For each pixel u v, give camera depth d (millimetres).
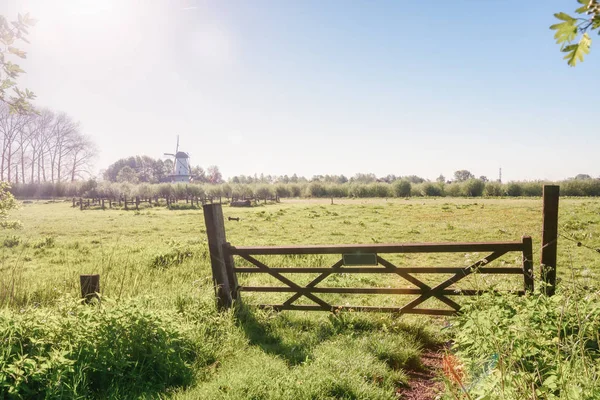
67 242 17141
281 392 3877
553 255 5238
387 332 5523
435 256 12984
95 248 15742
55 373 3793
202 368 4645
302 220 24438
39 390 3678
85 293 6129
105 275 9328
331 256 12164
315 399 3828
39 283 9117
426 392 4199
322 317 6430
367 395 3900
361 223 21688
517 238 15836
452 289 5875
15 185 63594
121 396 3918
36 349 4137
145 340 4609
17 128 74125
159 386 4176
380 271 6055
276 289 6551
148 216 30688
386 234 18188
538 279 5301
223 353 5016
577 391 2641
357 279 9883
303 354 4926
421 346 5465
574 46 1788
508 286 5746
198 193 52844
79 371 3922
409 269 5938
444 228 19234
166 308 6152
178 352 4625
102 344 4332
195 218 28594
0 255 13672
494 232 17594
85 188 60500
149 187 55281
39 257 13820
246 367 4535
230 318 5918
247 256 6617
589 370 2893
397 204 33594
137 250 14812
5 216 9438
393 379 4379
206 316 5922
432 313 5953
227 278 6633
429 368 4828
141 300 5867
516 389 2865
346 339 5344
